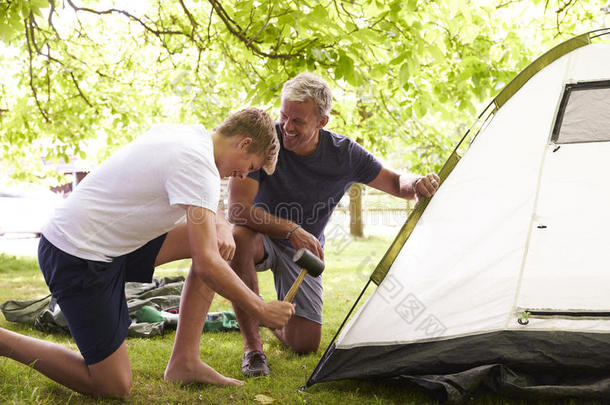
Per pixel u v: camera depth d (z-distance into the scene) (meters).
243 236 2.93
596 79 2.54
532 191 2.48
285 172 2.99
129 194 2.04
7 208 14.23
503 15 5.40
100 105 7.14
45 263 2.11
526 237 2.43
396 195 3.16
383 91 5.88
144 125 7.32
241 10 3.88
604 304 2.25
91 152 8.65
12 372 2.33
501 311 2.34
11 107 7.89
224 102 6.23
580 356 2.20
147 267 2.30
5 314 3.70
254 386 2.42
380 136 6.83
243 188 2.88
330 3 3.98
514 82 2.66
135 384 2.39
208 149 2.07
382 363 2.37
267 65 4.12
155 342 3.23
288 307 2.09
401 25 4.00
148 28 5.30
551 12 5.34
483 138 2.62
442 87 5.12
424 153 6.55
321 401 2.24
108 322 2.12
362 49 3.88
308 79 2.77
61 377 2.16
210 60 6.11
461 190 2.56
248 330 2.75
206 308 2.44
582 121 2.52
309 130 2.81
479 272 2.42
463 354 2.29
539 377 2.24
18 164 9.24
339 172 3.04
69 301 2.08
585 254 2.34
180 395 2.26
